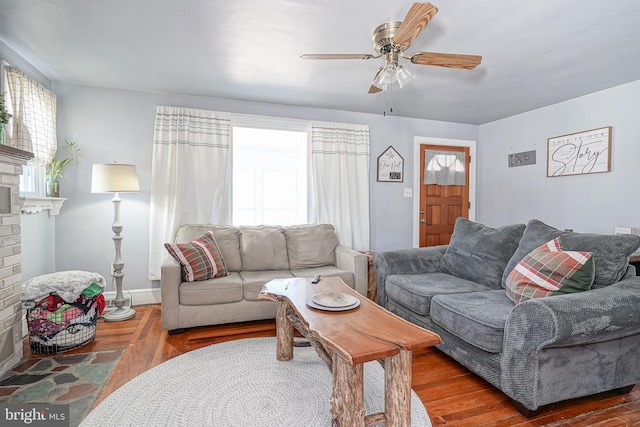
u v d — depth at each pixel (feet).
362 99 12.05
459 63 6.57
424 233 15.07
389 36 6.42
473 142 15.83
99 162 10.79
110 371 6.82
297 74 9.65
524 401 5.41
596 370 5.69
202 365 7.11
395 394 4.69
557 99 12.00
